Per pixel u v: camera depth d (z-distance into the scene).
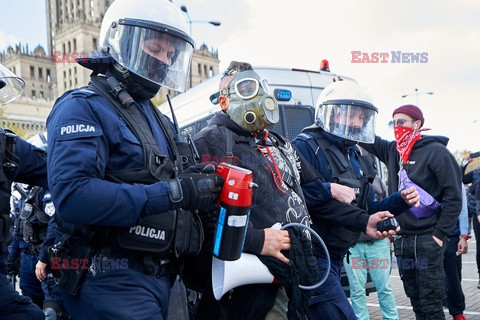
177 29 1.91
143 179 1.78
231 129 2.38
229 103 2.37
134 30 1.85
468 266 9.23
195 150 2.22
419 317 3.89
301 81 5.55
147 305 1.77
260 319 2.21
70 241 1.80
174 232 1.84
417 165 3.81
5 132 2.28
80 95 1.78
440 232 3.68
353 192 2.77
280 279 2.14
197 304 2.51
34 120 37.12
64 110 1.73
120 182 1.76
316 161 2.99
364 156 3.43
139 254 1.79
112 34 1.88
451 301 5.00
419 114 3.89
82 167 1.64
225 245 1.91
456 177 3.69
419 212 3.73
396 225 2.66
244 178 1.89
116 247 1.77
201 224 1.97
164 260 1.87
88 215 1.61
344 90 3.04
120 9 1.89
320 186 2.73
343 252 2.93
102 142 1.73
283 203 2.30
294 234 2.24
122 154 1.78
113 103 1.84
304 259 2.19
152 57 1.87
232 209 1.88
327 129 3.03
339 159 3.01
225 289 2.05
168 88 1.93
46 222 4.15
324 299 2.74
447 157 3.73
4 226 2.19
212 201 1.82
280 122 5.32
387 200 2.99
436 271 3.71
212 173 1.89
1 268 2.24
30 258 4.59
